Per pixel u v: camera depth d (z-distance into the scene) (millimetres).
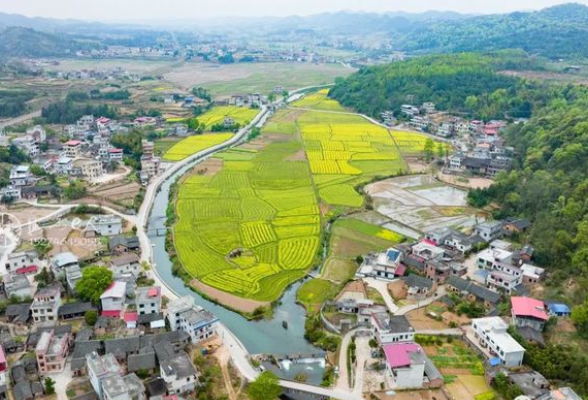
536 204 189125
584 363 109812
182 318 126375
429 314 134875
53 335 118688
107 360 108188
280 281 154375
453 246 171375
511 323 127000
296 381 112062
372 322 129250
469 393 108250
